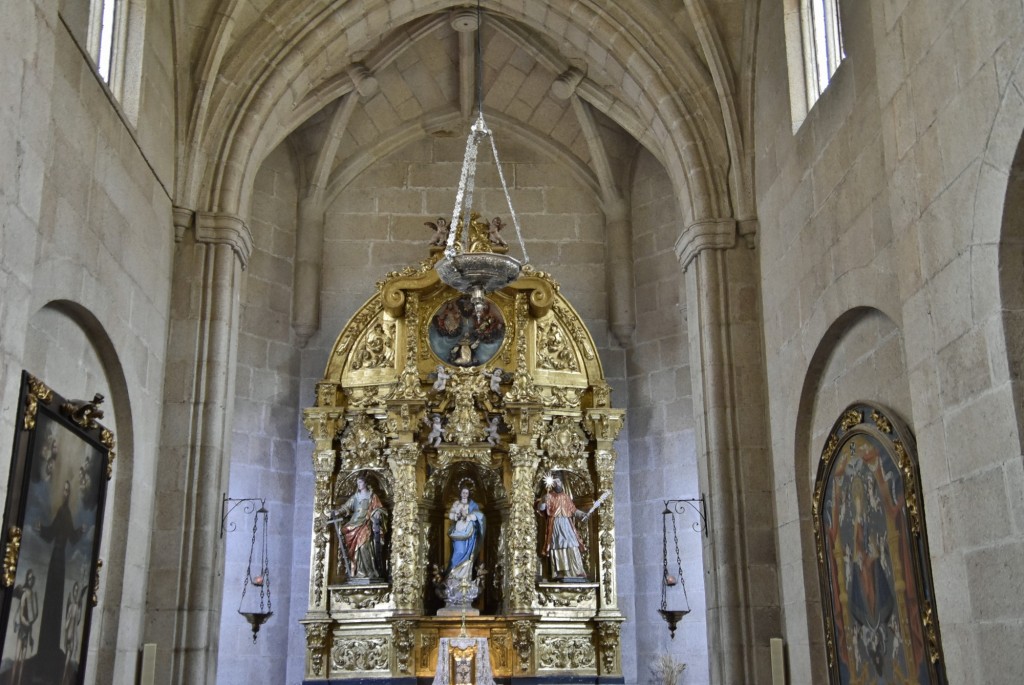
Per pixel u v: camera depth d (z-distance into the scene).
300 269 18.06
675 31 14.29
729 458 13.11
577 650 16.17
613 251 18.52
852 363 10.70
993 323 7.25
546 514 16.75
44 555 8.92
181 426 12.90
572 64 17.11
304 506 17.34
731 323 13.55
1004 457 7.11
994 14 7.23
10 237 7.62
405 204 18.81
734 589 12.69
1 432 7.55
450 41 17.39
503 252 17.69
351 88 17.28
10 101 7.62
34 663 8.80
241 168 13.90
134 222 11.76
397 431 16.55
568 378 17.19
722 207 13.96
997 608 7.18
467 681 14.91
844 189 10.63
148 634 12.21
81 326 10.47
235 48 14.01
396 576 16.03
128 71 11.95
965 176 7.62
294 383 17.78
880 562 9.48
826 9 11.93
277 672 16.47
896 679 9.17
